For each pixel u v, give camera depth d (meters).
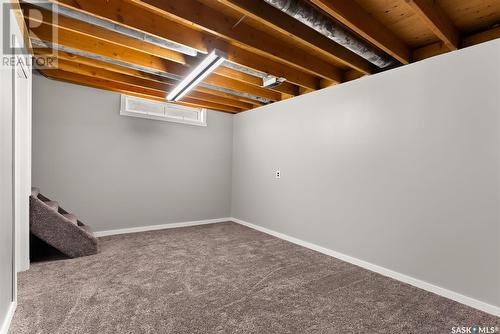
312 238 4.08
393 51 2.86
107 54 3.18
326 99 3.92
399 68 3.05
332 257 3.71
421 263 2.82
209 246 4.11
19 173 3.03
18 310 2.21
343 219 3.63
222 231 5.09
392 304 2.47
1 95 1.87
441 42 3.01
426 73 2.82
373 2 2.35
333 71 3.73
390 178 3.12
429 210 2.78
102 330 1.98
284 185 4.65
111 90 4.64
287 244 4.30
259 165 5.28
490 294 2.36
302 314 2.27
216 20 2.56
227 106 5.63
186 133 5.50
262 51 2.93
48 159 4.18
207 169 5.80
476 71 2.47
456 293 2.56
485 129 2.41
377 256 3.22
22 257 3.02
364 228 3.38
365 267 3.34
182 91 4.07
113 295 2.51
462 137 2.55
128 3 2.44
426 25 2.57
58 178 4.26
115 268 3.15
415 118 2.90
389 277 3.08
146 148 5.04
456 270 2.57
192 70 3.22
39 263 3.25
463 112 2.55
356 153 3.49
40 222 3.23
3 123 1.92
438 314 2.31
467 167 2.52
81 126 4.43
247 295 2.58
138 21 2.49
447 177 2.65
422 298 2.59
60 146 4.26
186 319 2.15
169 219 5.32
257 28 2.85
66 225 3.41
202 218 5.75
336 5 2.17
